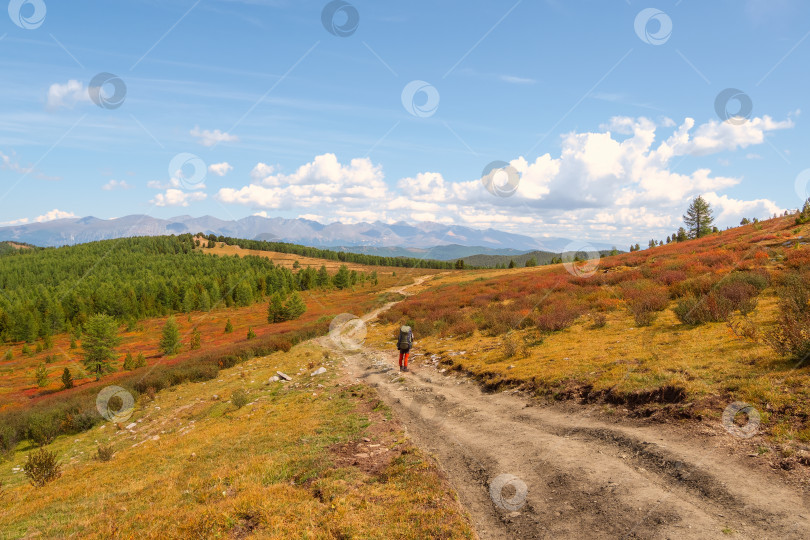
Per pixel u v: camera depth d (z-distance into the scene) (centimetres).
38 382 5175
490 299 3819
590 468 759
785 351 959
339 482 836
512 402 1254
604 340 1630
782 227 4066
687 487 640
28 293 15500
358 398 1641
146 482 1134
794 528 501
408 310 4484
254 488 849
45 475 1446
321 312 8038
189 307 12362
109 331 5656
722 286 1842
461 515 666
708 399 881
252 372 2920
